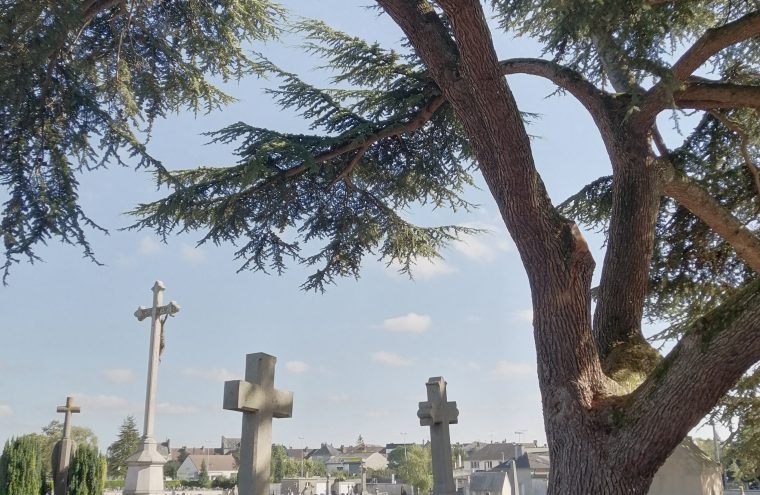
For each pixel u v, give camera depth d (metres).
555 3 6.05
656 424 5.63
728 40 7.20
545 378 6.32
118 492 28.20
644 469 5.74
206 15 8.84
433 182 9.91
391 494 55.00
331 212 9.80
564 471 6.05
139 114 7.90
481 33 6.54
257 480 7.60
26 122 6.68
